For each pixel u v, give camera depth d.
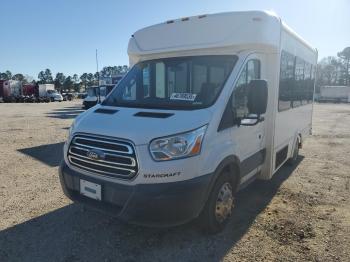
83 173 3.85
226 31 4.43
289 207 5.14
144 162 3.37
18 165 7.43
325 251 3.82
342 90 55.81
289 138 6.57
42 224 4.42
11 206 5.00
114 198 3.55
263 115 5.02
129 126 3.59
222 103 3.93
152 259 3.62
